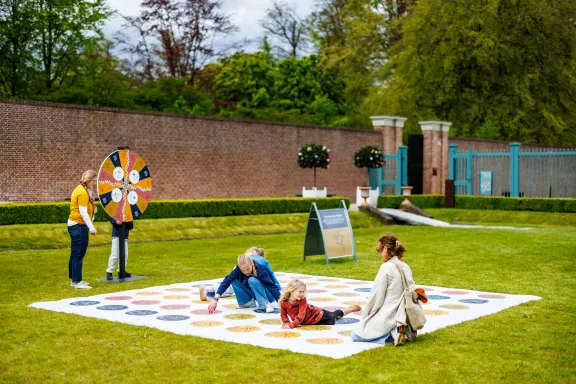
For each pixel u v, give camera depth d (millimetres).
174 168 27438
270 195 31484
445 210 32094
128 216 12102
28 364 6461
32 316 8688
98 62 38938
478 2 38469
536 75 38625
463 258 15008
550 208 29172
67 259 14820
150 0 50031
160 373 6148
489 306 9430
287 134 32188
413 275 12469
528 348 7047
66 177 23906
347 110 52125
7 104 22266
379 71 47062
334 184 34594
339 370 6199
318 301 9883
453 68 39312
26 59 36719
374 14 47906
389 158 35781
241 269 9109
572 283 11594
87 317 8656
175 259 15242
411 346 7125
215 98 50500
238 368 6277
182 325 8195
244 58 52094
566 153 30953
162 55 51781
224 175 29422
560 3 38250
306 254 14852
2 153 22172
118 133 25453
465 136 41656
